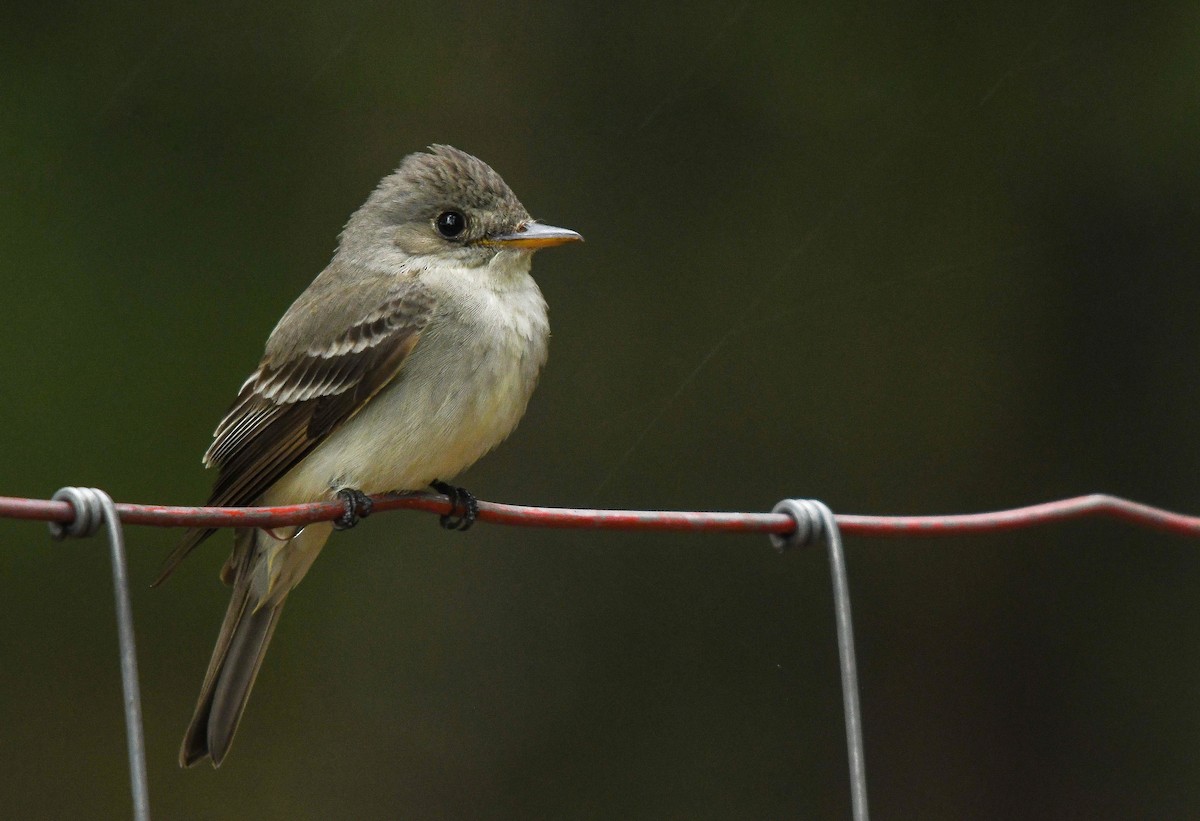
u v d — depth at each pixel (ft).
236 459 23.29
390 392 22.39
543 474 39.29
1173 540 41.96
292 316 24.03
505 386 22.58
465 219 23.49
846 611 17.92
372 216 24.29
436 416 22.25
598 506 39.27
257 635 22.16
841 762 39.42
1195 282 41.22
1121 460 41.65
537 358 23.12
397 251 23.71
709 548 39.91
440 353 22.33
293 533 21.75
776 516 18.15
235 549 22.22
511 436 39.29
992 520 19.10
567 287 39.93
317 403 22.54
